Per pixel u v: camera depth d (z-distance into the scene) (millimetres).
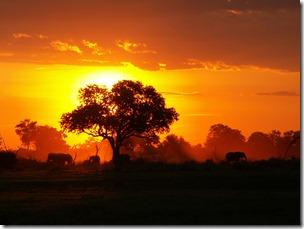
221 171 90875
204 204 54469
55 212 52969
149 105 148375
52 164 128375
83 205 56406
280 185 70125
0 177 90375
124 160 138375
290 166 94062
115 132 148000
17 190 73625
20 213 53156
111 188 72938
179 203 55438
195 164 110062
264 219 46875
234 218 47406
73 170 108500
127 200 58844
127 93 146625
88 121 146000
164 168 102750
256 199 57188
